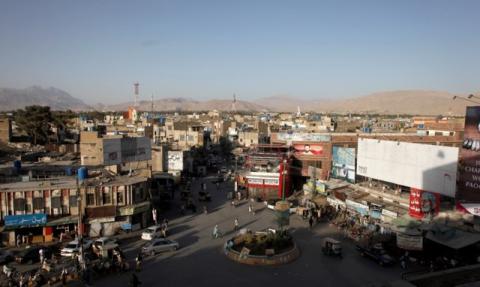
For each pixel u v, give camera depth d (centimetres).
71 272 3094
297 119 17788
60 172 5084
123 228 4400
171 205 5853
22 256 3466
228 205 5891
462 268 1925
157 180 6831
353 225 4566
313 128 10175
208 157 10756
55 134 10806
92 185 4331
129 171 5550
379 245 3706
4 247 3859
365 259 3622
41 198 4116
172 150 8131
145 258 3597
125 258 3497
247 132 12888
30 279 2956
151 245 3725
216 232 4256
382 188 5228
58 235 4153
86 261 3262
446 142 7144
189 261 3522
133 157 5525
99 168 5556
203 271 3284
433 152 4472
